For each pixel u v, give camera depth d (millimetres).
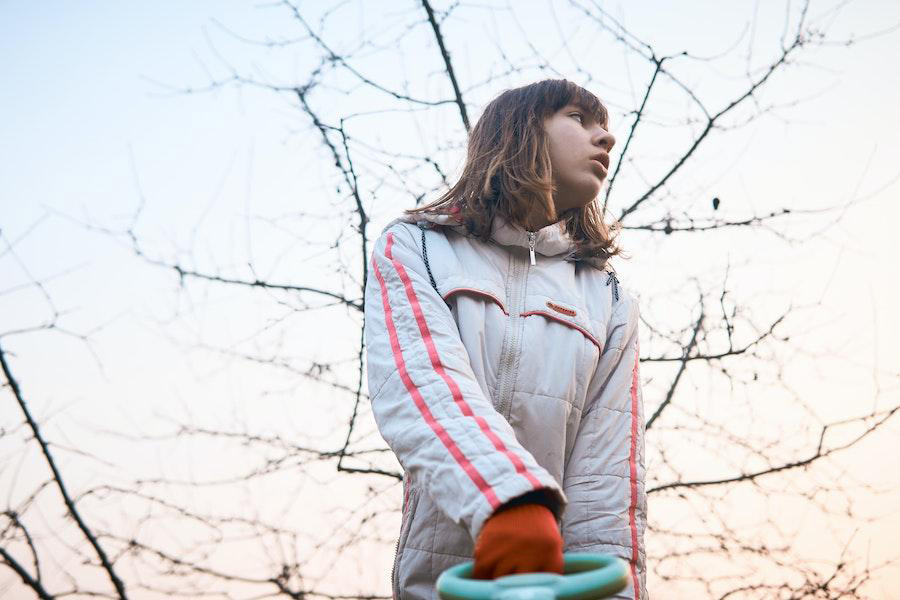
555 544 830
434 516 1192
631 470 1346
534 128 1439
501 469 896
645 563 1306
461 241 1361
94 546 2193
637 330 1495
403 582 1206
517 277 1354
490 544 832
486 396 1219
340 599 2344
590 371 1331
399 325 1162
